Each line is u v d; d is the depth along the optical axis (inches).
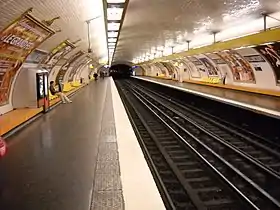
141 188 151.1
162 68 1865.2
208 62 931.3
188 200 229.5
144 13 395.5
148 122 594.2
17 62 405.1
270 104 502.9
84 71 1470.2
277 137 394.6
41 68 523.2
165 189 229.3
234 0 327.6
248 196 223.8
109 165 198.8
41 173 199.0
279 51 508.1
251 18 431.8
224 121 556.1
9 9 237.9
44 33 385.4
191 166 312.0
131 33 605.0
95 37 652.7
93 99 713.6
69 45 594.6
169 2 333.4
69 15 359.9
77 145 271.6
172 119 585.3
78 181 178.5
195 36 649.6
